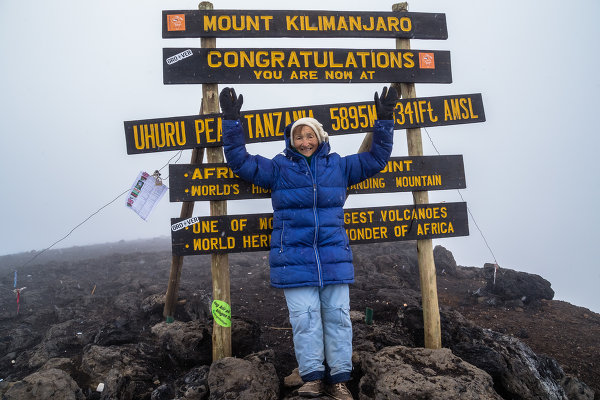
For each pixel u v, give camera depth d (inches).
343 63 160.2
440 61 170.1
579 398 142.9
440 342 154.3
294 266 114.3
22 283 288.0
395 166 161.0
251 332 153.4
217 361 129.0
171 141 147.4
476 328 163.6
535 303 236.4
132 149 145.0
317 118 159.3
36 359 161.6
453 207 165.2
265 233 147.8
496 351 144.5
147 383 140.4
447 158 165.9
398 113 163.2
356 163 127.3
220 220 145.3
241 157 120.0
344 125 161.3
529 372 137.9
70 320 201.9
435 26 171.3
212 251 144.0
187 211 165.5
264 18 154.8
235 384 119.9
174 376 144.6
